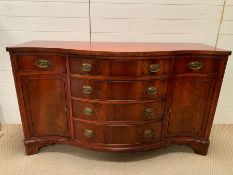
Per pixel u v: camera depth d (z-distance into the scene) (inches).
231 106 89.2
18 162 64.9
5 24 75.3
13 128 84.7
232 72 83.9
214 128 87.8
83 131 63.7
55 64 58.1
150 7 74.9
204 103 64.1
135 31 77.8
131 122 61.3
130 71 55.4
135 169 63.3
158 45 68.2
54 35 77.5
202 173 62.2
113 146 63.6
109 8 74.6
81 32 77.5
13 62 57.5
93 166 64.3
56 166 63.8
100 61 54.5
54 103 62.7
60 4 73.8
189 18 76.6
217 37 79.4
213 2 74.7
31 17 75.0
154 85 58.4
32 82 60.4
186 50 57.0
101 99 58.7
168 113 63.7
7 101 85.4
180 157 69.2
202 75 60.4
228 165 65.7
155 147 66.0
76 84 58.7
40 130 66.3
